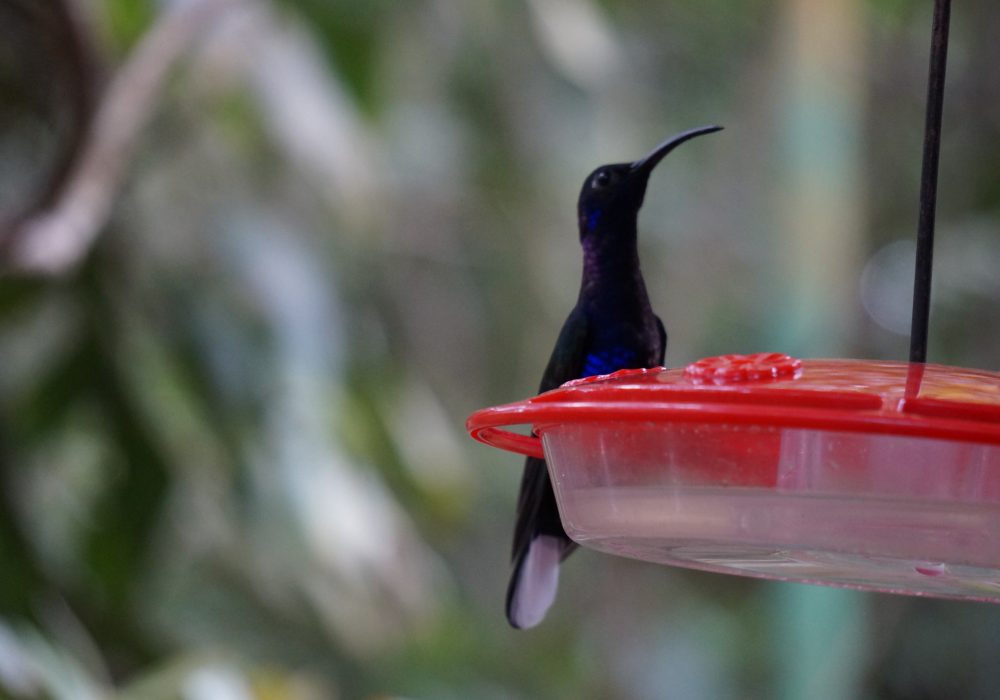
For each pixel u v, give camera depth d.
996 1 14.98
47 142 10.81
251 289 10.80
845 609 10.88
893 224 14.96
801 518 3.77
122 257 10.52
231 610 11.48
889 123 15.15
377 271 12.55
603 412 3.89
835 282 10.66
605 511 4.12
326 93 11.41
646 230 16.17
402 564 11.15
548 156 15.10
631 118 15.79
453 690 14.22
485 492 17.77
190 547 10.91
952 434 3.56
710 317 15.15
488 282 16.36
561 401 4.10
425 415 11.95
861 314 14.59
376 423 11.42
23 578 9.33
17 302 10.30
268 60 11.16
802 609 10.94
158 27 9.13
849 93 10.80
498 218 15.98
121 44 10.43
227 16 10.58
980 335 14.53
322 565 10.49
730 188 15.02
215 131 11.12
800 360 4.27
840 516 3.74
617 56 14.29
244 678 7.96
